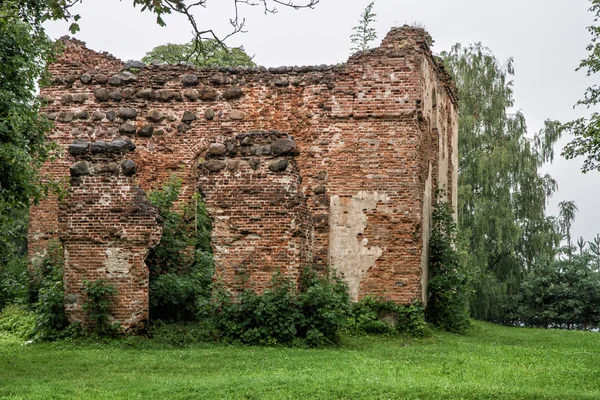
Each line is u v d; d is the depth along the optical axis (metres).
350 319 20.20
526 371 13.91
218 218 17.19
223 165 17.27
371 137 21.81
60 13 11.14
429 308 22.83
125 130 22.73
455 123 30.62
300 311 16.80
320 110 22.16
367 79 21.98
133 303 16.86
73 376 13.12
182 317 17.88
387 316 21.03
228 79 22.77
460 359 15.44
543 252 39.41
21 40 16.11
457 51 41.56
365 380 12.29
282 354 15.27
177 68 22.98
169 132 22.80
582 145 21.72
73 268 17.03
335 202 21.80
